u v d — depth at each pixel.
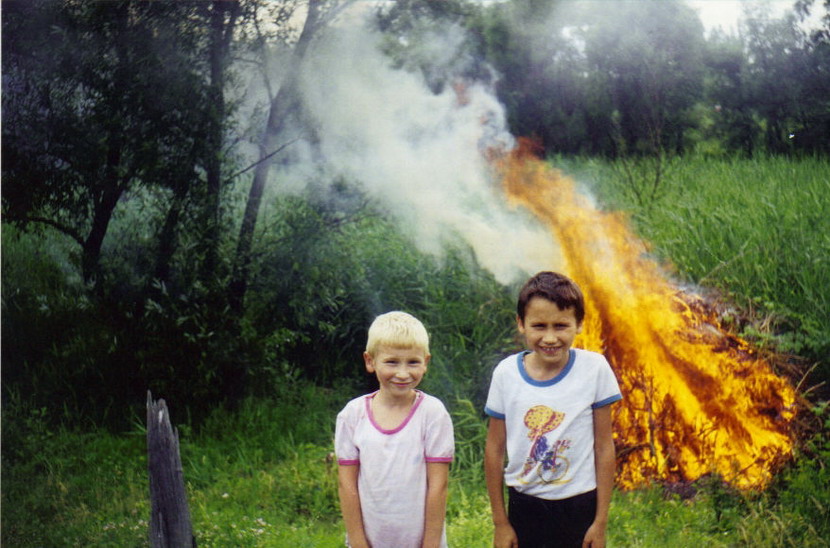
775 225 6.21
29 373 6.43
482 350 6.14
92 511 5.23
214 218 6.16
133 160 6.06
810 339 5.33
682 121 7.34
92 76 6.05
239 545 4.71
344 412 3.33
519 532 3.30
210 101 6.09
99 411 6.34
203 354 6.18
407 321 3.26
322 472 5.48
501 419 3.34
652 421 5.18
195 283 6.15
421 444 3.24
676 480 5.06
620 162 7.30
